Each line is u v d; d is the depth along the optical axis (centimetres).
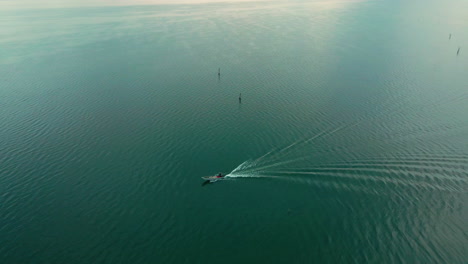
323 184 5612
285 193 5469
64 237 4728
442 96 9031
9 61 13325
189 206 5291
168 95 9862
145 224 4953
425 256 4225
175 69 12312
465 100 8694
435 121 7600
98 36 17912
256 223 4903
